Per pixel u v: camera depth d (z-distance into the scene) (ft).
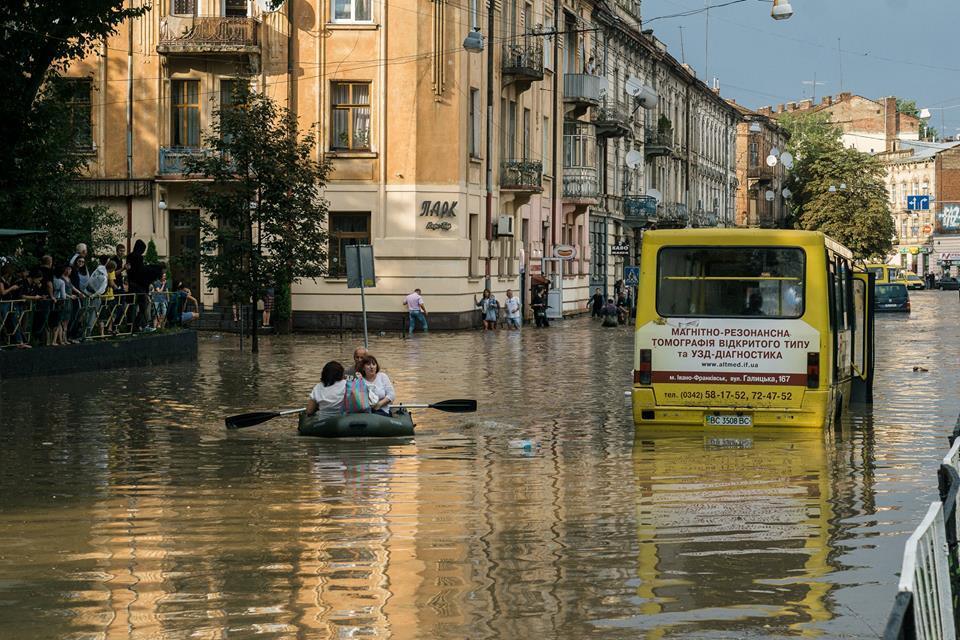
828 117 492.95
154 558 33.01
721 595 29.04
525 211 204.85
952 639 20.86
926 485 45.80
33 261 107.55
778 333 61.67
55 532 36.68
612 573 31.27
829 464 51.55
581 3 233.76
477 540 35.37
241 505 41.32
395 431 61.05
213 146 127.34
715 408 62.49
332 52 169.89
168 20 165.07
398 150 169.89
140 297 110.83
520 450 56.13
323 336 162.20
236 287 126.21
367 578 30.73
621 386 90.48
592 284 250.78
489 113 183.11
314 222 129.49
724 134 392.88
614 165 261.65
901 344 146.51
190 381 93.04
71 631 26.13
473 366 110.01
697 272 62.64
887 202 398.21
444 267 170.81
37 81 102.27
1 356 88.48
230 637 25.67
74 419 68.23
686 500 42.37
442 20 169.07
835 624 26.61
